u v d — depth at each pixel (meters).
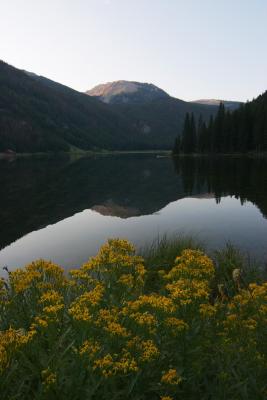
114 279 5.49
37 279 5.15
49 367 3.67
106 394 3.72
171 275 5.52
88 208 27.16
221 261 11.56
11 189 38.38
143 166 78.81
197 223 20.86
